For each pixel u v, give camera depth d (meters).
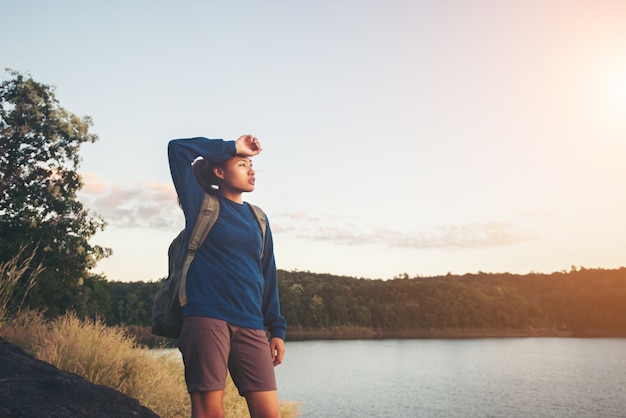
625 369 72.25
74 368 5.39
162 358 7.44
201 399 1.84
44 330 6.13
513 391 48.59
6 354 3.13
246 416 7.04
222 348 1.88
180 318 2.00
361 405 36.78
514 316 190.75
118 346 6.29
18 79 25.62
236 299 1.96
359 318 173.25
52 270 23.44
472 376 61.72
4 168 24.23
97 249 25.19
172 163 2.08
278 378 55.44
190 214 2.03
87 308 26.02
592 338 167.75
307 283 181.38
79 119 26.12
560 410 37.94
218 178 2.20
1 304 5.79
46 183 25.03
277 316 2.24
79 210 25.42
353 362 77.81
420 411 35.25
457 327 181.88
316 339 143.50
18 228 23.50
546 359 90.00
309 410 33.59
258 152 2.21
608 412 37.25
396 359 84.94
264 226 2.25
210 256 1.98
